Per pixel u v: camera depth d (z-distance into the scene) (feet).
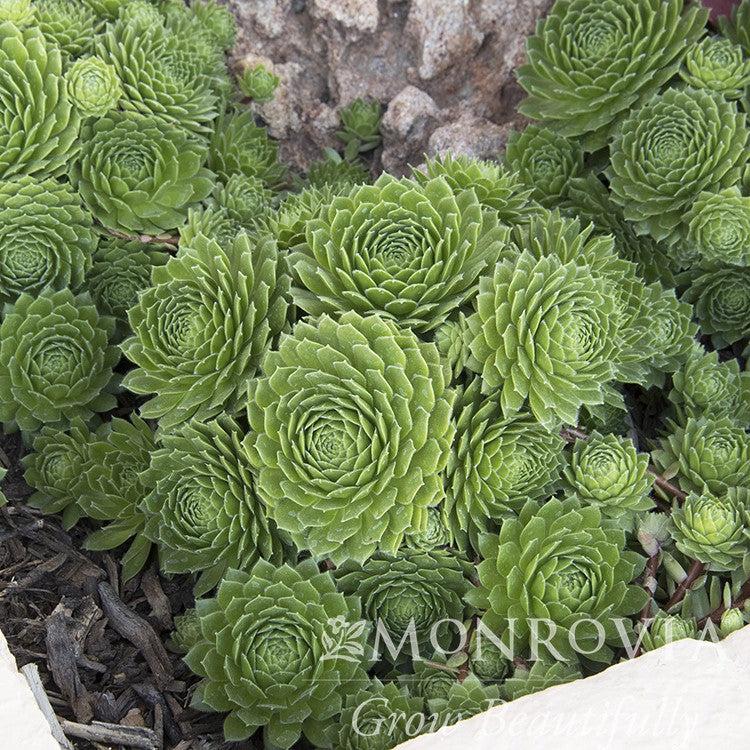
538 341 1.70
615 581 1.70
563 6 2.24
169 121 2.11
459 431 1.73
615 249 2.17
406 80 2.55
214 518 1.71
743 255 2.06
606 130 2.20
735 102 2.12
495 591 1.66
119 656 1.80
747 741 1.43
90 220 2.00
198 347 1.72
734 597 1.75
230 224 2.07
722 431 1.86
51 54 1.96
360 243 1.74
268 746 1.66
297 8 2.55
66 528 1.89
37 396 1.87
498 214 1.94
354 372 1.62
